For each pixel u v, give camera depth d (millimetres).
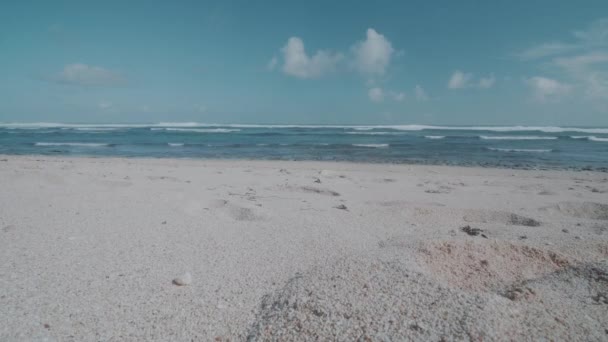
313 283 2822
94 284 2957
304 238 4219
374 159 16359
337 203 6340
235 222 4938
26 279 3006
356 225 4859
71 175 8672
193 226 4668
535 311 2465
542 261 3383
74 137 32719
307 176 10062
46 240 3967
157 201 6039
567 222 5125
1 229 4316
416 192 7695
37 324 2387
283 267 3348
